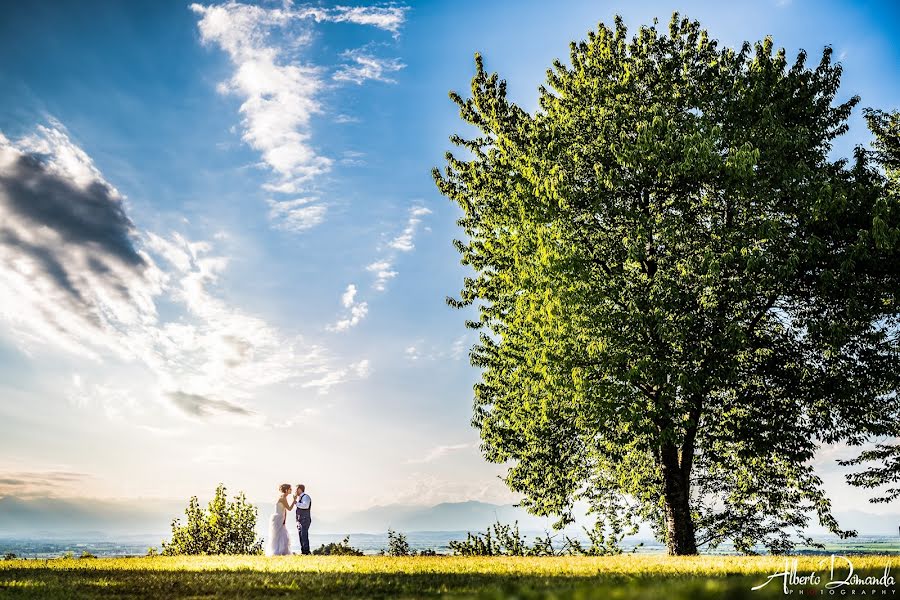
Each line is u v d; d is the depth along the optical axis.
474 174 22.53
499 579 8.86
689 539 19.97
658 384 17.02
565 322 17.69
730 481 23.66
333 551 28.00
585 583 7.74
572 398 18.16
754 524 23.30
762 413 18.81
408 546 27.98
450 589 7.59
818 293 18.45
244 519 36.81
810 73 21.34
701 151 17.27
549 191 19.27
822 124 21.27
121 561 14.52
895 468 21.83
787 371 18.73
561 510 24.61
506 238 21.19
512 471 24.23
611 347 17.41
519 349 21.33
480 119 23.62
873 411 19.34
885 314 19.00
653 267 19.70
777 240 17.61
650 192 19.42
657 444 18.12
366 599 7.04
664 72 21.31
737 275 18.02
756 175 17.86
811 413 19.48
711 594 5.43
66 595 7.79
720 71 21.27
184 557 16.33
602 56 22.23
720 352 17.36
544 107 23.47
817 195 17.62
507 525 25.36
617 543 24.62
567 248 18.20
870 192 18.22
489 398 24.72
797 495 22.91
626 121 20.09
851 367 18.91
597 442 22.62
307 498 20.52
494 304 22.75
